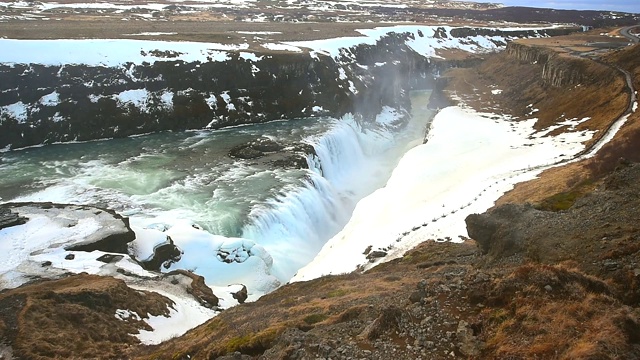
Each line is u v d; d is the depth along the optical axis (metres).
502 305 11.26
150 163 41.69
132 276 24.19
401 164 43.56
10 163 40.56
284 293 21.55
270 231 33.53
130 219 31.17
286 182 38.44
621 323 9.40
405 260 23.17
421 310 11.79
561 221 17.45
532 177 33.00
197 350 14.73
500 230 18.34
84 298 19.38
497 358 9.48
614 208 17.28
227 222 31.84
